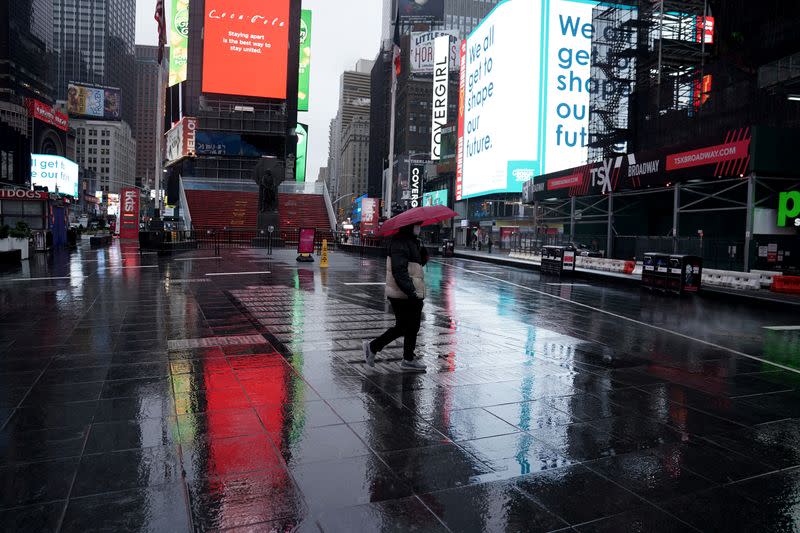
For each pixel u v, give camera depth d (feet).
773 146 66.13
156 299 38.68
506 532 9.70
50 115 453.99
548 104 222.89
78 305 35.55
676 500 11.04
